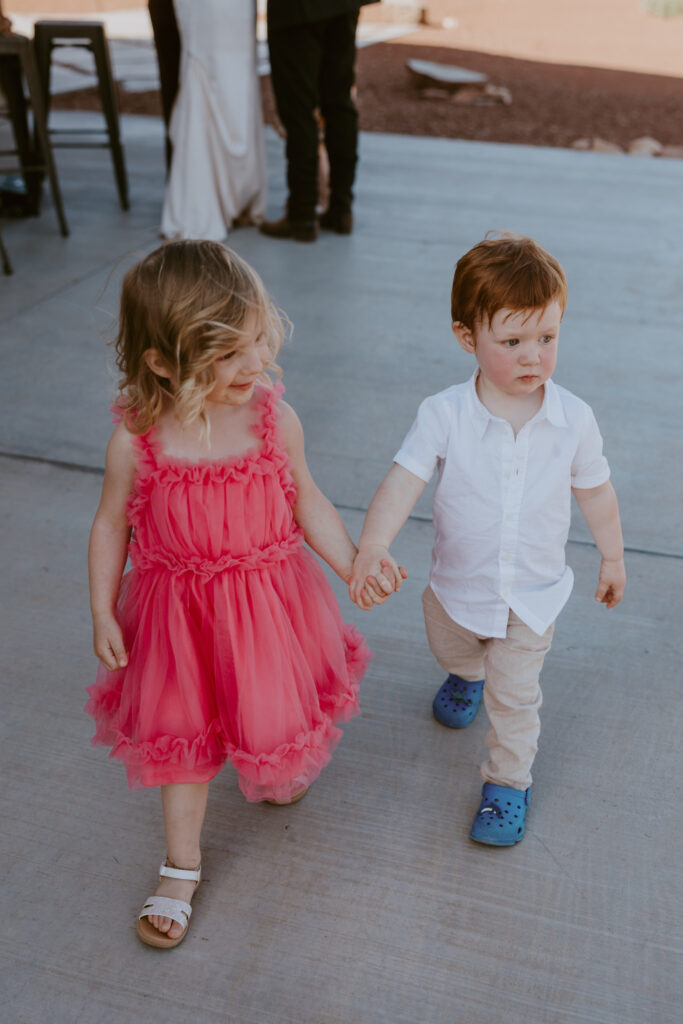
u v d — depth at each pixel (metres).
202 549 1.54
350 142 4.88
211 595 1.56
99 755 2.01
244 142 4.83
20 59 4.53
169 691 1.57
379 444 3.17
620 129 8.34
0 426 3.23
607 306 4.30
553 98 9.45
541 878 1.75
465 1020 1.52
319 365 3.70
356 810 1.89
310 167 4.80
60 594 2.48
